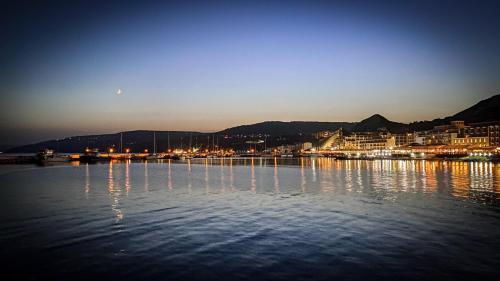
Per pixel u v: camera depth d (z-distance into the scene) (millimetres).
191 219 34156
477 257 22406
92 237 27734
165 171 119188
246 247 24875
